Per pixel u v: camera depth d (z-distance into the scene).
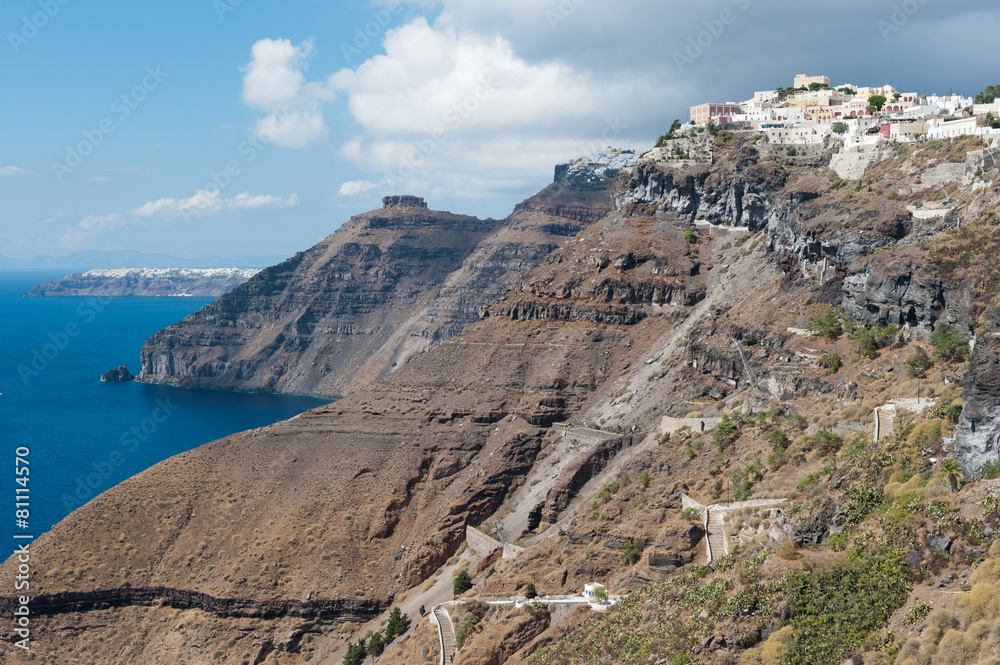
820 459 157.00
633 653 130.38
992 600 97.25
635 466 197.12
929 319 173.62
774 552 131.12
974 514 107.81
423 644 177.00
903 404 152.00
